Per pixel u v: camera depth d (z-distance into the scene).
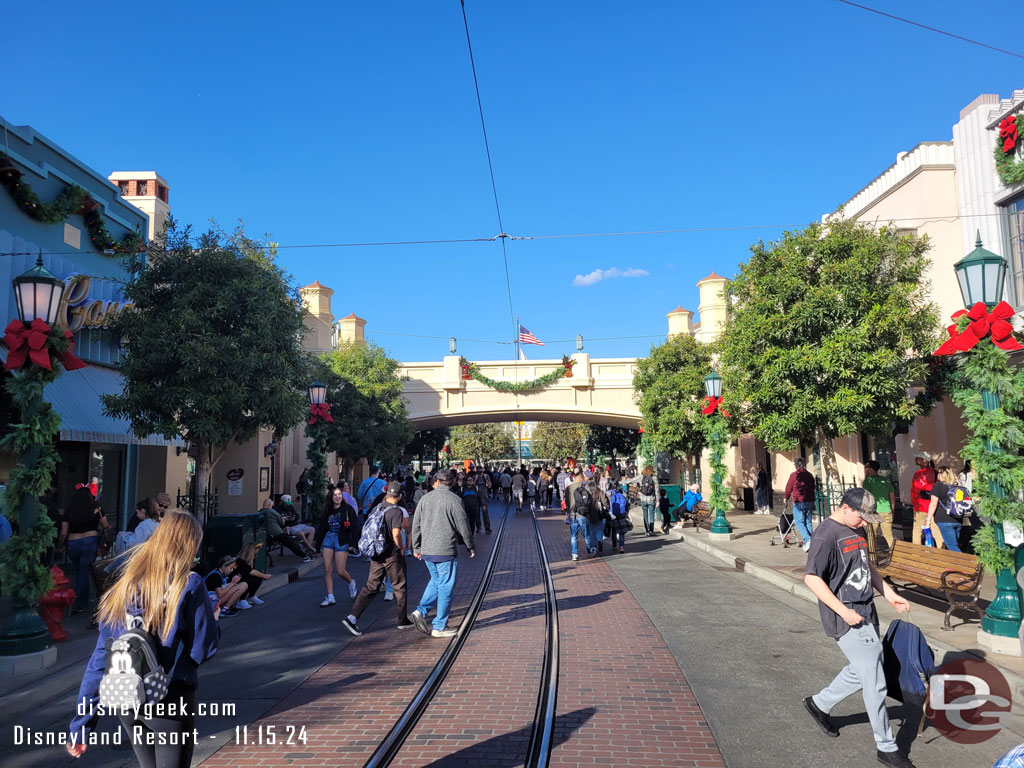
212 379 11.70
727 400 15.66
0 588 6.57
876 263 11.61
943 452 14.37
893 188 15.46
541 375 31.69
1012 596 6.34
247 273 12.37
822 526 4.66
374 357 25.23
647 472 19.17
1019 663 5.91
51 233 13.10
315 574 13.18
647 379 24.62
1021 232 12.45
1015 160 12.18
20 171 12.17
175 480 17.08
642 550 15.55
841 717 5.17
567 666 6.51
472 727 5.02
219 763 4.49
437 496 8.05
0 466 11.85
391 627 8.42
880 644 4.45
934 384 11.81
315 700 5.70
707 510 18.00
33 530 6.66
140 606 3.30
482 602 9.77
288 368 13.13
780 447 12.25
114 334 13.82
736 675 6.18
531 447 79.50
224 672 6.56
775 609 8.95
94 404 13.02
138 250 12.61
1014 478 6.34
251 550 9.92
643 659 6.71
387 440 24.89
